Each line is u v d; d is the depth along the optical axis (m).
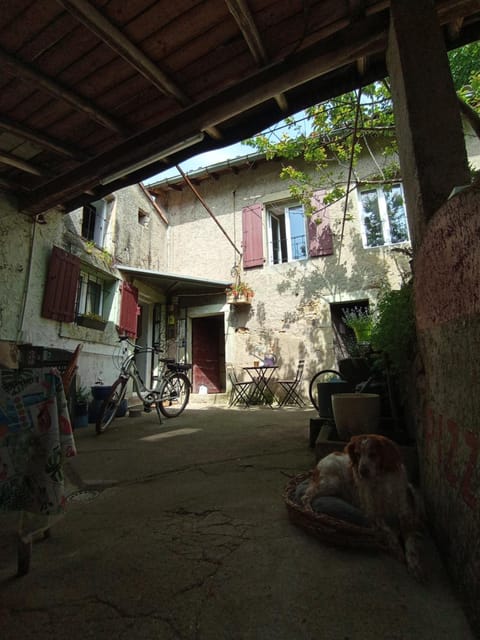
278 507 1.78
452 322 1.17
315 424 3.07
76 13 1.91
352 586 1.12
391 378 2.64
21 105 2.79
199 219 8.35
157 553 1.37
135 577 1.21
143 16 2.02
